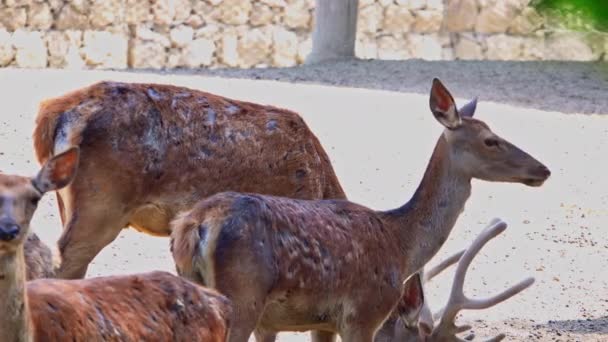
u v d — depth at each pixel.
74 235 20.31
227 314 15.39
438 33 56.47
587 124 41.28
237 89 41.41
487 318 25.08
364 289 18.83
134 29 52.94
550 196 34.19
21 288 13.09
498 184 34.97
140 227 21.17
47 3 51.56
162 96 21.00
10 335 13.07
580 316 25.69
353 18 50.84
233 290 17.16
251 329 17.33
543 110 42.81
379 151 36.19
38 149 20.78
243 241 17.23
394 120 39.25
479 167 20.02
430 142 37.41
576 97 45.47
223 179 21.16
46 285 13.92
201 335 14.98
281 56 54.94
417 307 19.78
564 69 51.25
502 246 30.14
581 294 27.27
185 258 17.31
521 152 20.05
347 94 42.06
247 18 54.47
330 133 37.34
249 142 21.28
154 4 53.19
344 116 39.16
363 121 38.81
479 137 19.95
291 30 55.12
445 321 19.98
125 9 52.72
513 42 56.16
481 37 56.31
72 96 20.69
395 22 55.97
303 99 40.75
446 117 20.02
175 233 17.53
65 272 20.27
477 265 28.61
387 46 55.78
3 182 13.59
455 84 46.56
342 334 18.80
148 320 14.43
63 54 51.78
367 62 50.22
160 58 53.31
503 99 44.22
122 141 20.48
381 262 19.08
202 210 17.39
